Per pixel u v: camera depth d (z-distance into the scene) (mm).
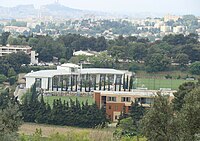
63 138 136750
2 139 112625
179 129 105562
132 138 145375
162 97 107625
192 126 105875
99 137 138500
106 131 159750
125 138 146000
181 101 175375
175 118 106125
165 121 105875
